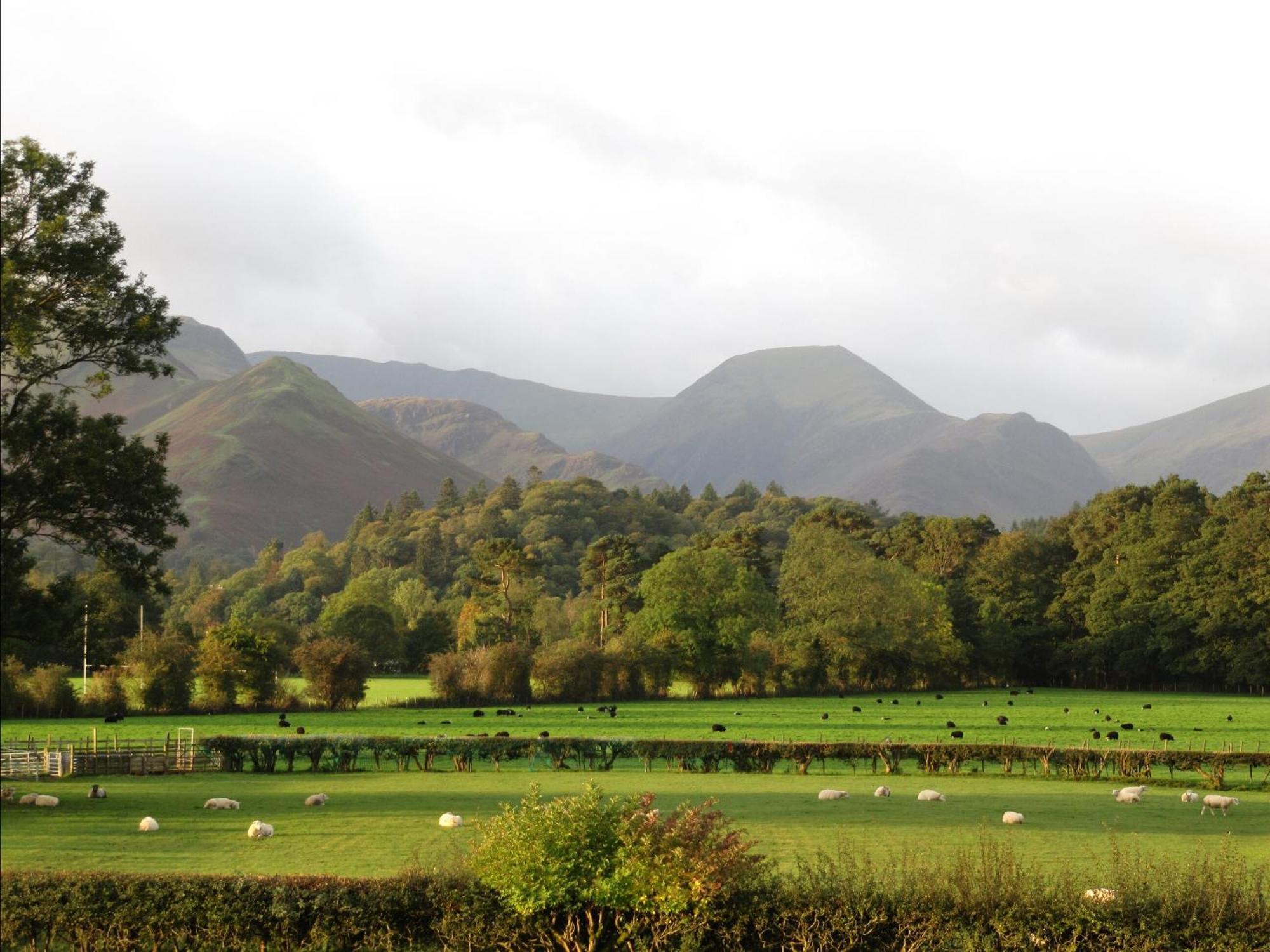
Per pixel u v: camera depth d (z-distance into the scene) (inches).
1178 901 753.6
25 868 1195.9
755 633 5649.6
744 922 775.7
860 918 768.9
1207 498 7111.2
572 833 782.5
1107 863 1179.9
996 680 6530.5
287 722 3641.7
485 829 823.1
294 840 1387.8
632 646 5152.6
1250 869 1117.7
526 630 6378.0
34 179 1708.9
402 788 2012.8
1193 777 2108.8
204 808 1708.9
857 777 2169.0
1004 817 1512.1
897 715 4160.9
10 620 1731.1
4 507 1653.5
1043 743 2957.7
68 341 1795.0
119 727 3567.9
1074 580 6692.9
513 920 782.5
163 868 1196.5
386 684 6013.8
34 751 2354.8
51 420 1708.9
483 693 4729.3
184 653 4259.4
